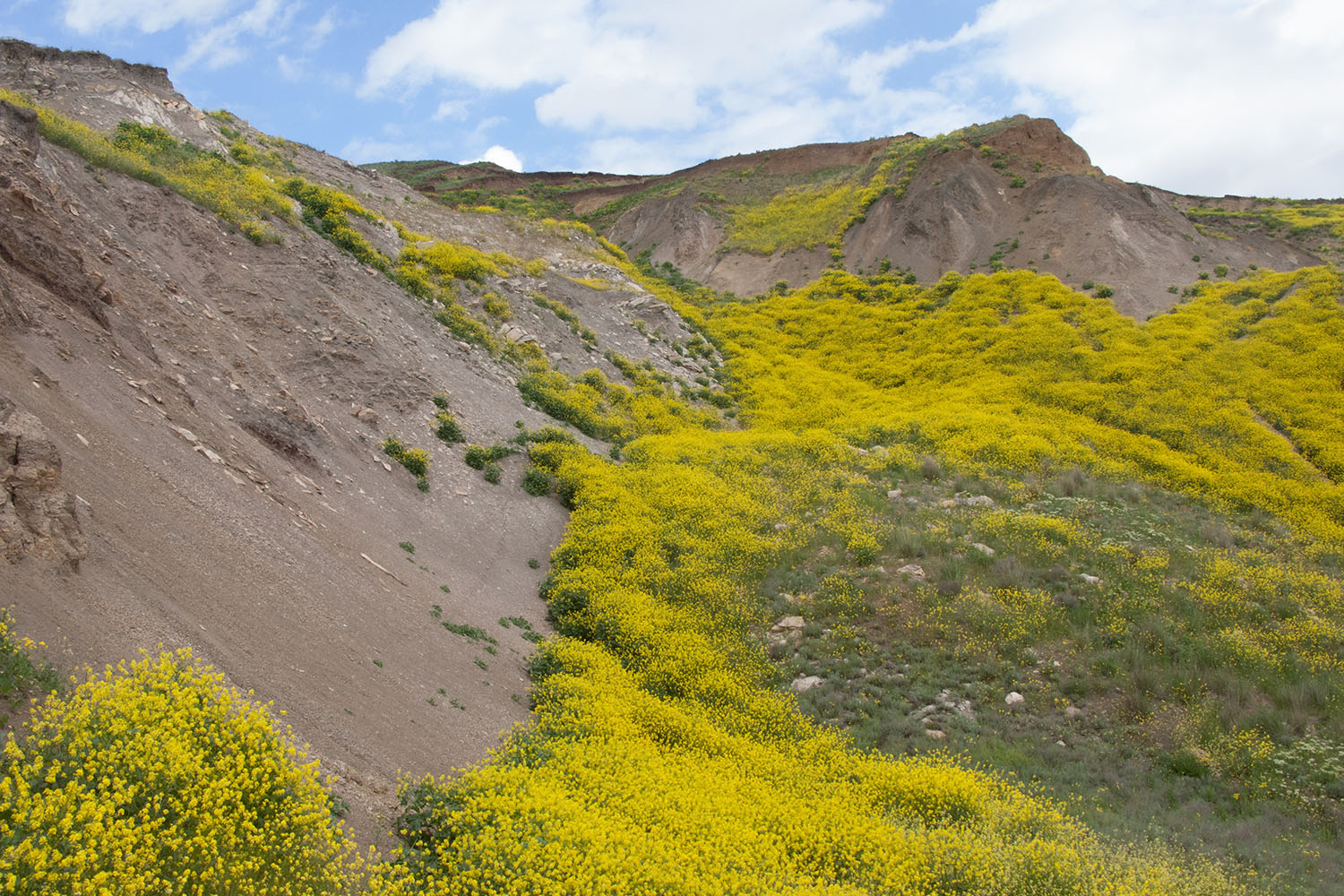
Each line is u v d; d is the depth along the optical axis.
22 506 7.98
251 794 6.30
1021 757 12.99
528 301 34.03
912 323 42.56
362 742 9.19
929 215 52.03
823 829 9.75
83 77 29.17
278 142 39.66
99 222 17.81
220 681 8.01
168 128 29.34
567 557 19.36
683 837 8.76
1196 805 11.70
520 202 77.69
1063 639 15.94
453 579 16.25
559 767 9.97
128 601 8.31
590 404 29.09
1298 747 12.73
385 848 7.55
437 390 23.27
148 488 10.68
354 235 27.67
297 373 19.55
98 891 4.88
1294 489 24.81
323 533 13.95
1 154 14.80
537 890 6.94
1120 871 8.77
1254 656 15.09
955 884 8.67
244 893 5.65
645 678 14.99
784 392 36.06
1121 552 19.48
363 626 11.99
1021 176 54.19
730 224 63.38
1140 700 14.12
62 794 5.24
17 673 6.32
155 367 14.23
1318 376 31.02
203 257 20.56
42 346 11.64
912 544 19.55
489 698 12.53
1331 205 54.56
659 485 23.66
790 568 19.70
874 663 15.98
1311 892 9.10
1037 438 27.72
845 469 26.36
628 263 53.06
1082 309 39.91
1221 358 33.28
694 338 40.69
